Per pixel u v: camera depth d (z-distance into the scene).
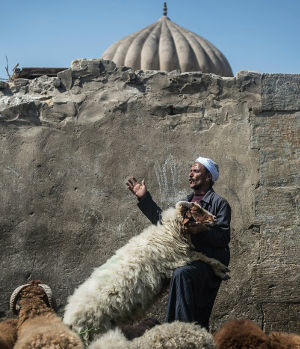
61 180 5.63
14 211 5.54
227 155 5.82
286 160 5.84
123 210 5.66
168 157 5.78
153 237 3.91
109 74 5.88
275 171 5.82
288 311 5.69
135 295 3.74
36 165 5.61
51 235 5.55
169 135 5.81
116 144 5.73
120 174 5.70
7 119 5.65
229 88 5.93
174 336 2.82
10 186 5.56
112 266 3.82
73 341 3.25
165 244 3.88
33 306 4.07
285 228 5.75
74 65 5.85
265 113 5.91
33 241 5.52
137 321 3.89
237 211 5.74
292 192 5.79
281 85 5.94
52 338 3.23
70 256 5.55
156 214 4.56
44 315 4.06
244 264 5.69
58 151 5.66
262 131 5.87
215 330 5.59
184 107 5.88
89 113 5.77
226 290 5.63
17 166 5.59
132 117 5.80
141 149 5.76
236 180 5.79
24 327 3.85
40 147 5.64
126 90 5.86
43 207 5.57
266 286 5.68
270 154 5.84
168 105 5.86
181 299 3.79
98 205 5.64
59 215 5.59
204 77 5.93
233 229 5.71
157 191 5.72
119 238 5.62
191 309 3.81
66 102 5.75
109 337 2.96
